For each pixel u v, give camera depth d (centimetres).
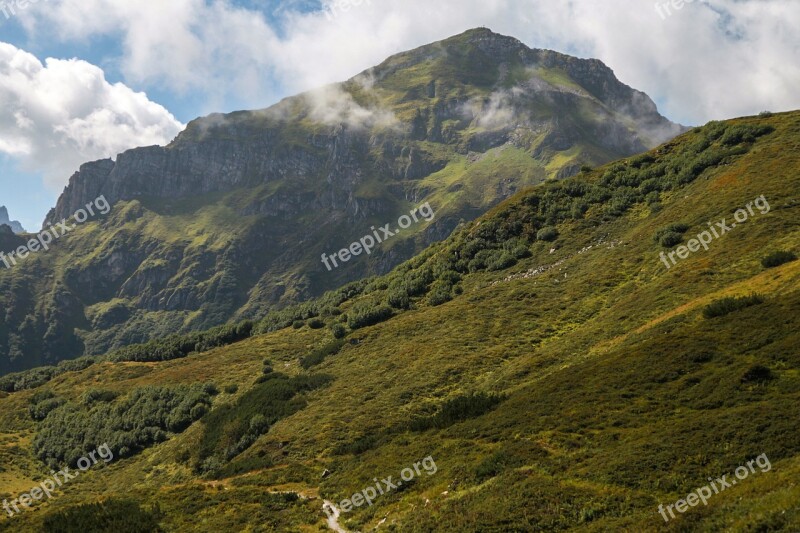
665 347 4425
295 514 3638
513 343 7131
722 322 4484
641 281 7588
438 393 6191
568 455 3212
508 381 5712
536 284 9112
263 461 5278
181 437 7931
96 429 8969
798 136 9438
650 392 3816
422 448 4156
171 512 3800
